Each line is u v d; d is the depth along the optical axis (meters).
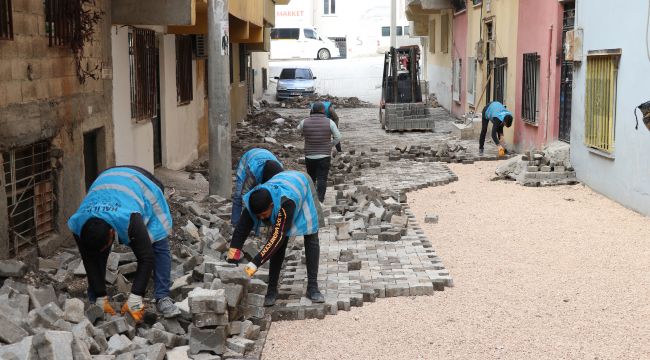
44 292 6.25
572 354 6.12
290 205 6.72
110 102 10.80
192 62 17.28
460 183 14.64
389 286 7.74
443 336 6.59
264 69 43.62
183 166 16.34
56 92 8.60
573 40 13.90
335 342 6.50
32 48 7.91
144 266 5.96
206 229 9.51
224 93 12.38
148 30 13.09
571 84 14.87
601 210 11.63
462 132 21.67
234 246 6.99
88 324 5.52
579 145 13.85
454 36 30.81
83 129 9.59
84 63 9.67
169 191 12.51
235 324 6.36
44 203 8.49
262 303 6.76
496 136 17.86
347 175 15.40
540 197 12.86
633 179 11.43
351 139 22.97
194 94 17.61
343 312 7.25
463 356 6.15
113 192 5.97
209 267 7.30
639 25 11.04
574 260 8.90
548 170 14.16
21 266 6.75
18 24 7.57
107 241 5.81
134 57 12.21
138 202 6.03
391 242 9.73
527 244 9.70
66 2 8.78
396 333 6.68
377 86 43.50
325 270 8.37
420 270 8.36
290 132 25.20
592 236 10.02
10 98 7.38
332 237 10.09
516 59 18.92
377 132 25.02
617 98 12.02
